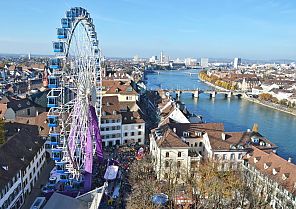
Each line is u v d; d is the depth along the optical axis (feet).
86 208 222.69
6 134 355.97
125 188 288.71
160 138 320.09
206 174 282.77
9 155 261.65
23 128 340.39
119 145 414.41
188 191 268.62
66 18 248.73
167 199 254.27
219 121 629.51
